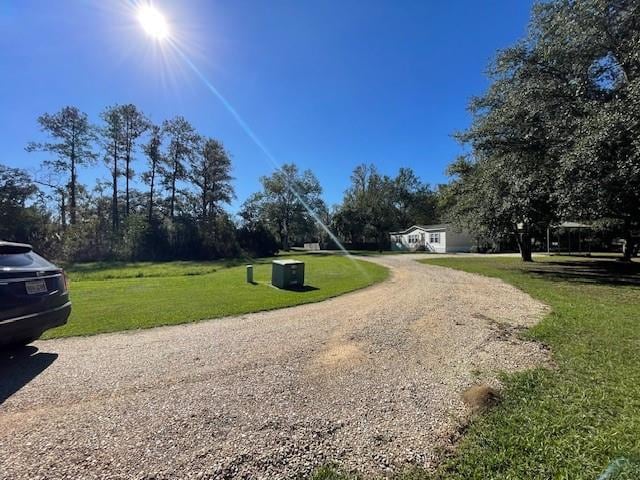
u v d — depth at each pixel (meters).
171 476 2.07
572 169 9.96
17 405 3.04
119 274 16.25
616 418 2.71
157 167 36.59
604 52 10.31
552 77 11.59
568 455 2.24
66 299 4.84
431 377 3.68
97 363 4.13
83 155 32.66
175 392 3.30
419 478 2.07
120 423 2.71
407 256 29.52
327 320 6.37
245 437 2.51
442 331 5.54
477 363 4.09
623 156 8.92
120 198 35.47
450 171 22.17
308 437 2.52
